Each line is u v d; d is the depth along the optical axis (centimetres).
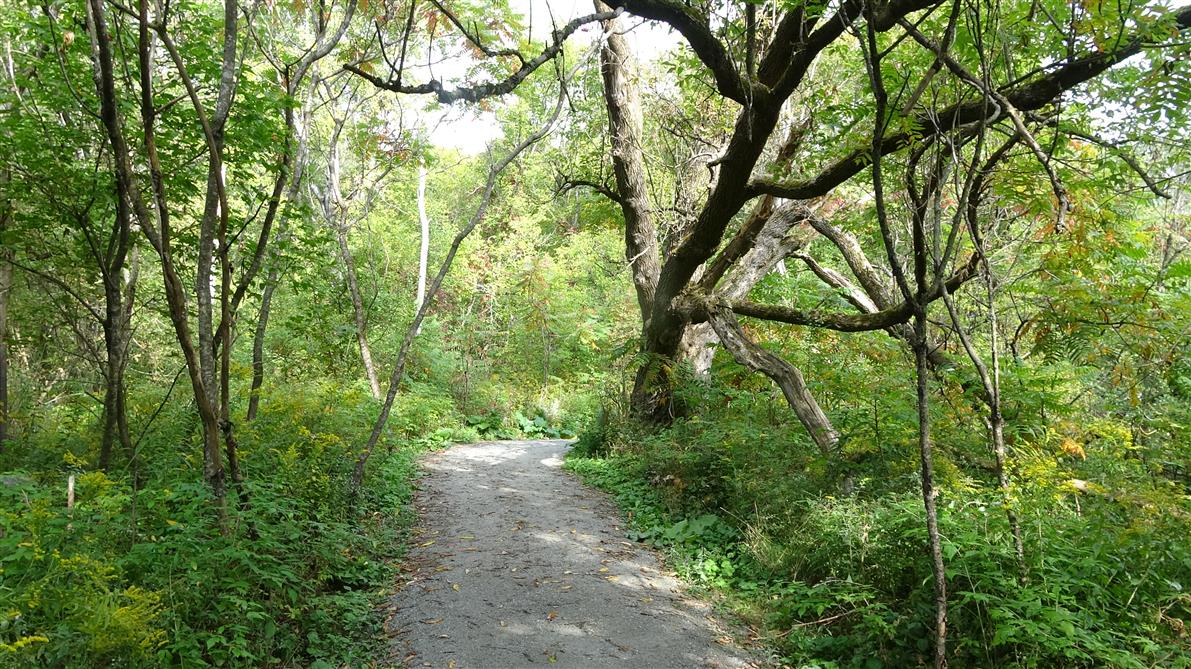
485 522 771
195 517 480
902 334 766
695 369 1252
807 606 512
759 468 736
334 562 557
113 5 440
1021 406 629
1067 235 590
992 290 471
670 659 459
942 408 637
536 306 2334
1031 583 423
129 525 446
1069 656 367
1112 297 646
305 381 1248
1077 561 432
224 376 538
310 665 426
